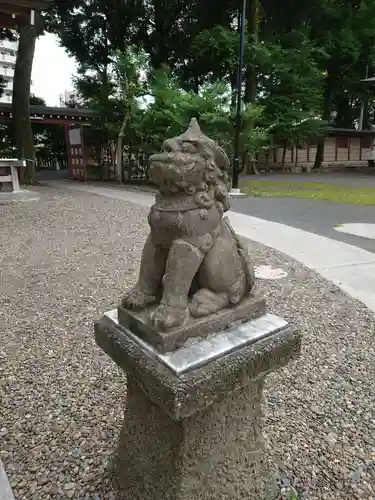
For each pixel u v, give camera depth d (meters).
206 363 1.29
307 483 1.76
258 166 22.03
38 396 2.35
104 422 2.13
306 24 17.56
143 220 7.39
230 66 15.77
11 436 2.04
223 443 1.49
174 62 19.50
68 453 1.93
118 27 18.80
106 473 1.79
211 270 1.42
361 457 1.91
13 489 1.74
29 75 13.49
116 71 13.51
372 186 13.52
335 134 22.73
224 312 1.46
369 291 3.92
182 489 1.42
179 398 1.20
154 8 18.42
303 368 2.63
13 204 9.21
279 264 4.73
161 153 1.38
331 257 5.00
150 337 1.36
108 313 1.63
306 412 2.22
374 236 6.17
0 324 3.25
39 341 2.98
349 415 2.20
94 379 2.51
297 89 16.00
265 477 1.68
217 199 1.49
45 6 10.04
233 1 16.42
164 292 1.40
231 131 11.63
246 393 1.51
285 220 7.50
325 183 14.57
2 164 9.66
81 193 11.46
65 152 23.84
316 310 3.50
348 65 19.75
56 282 4.19
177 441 1.39
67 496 1.70
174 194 1.41
